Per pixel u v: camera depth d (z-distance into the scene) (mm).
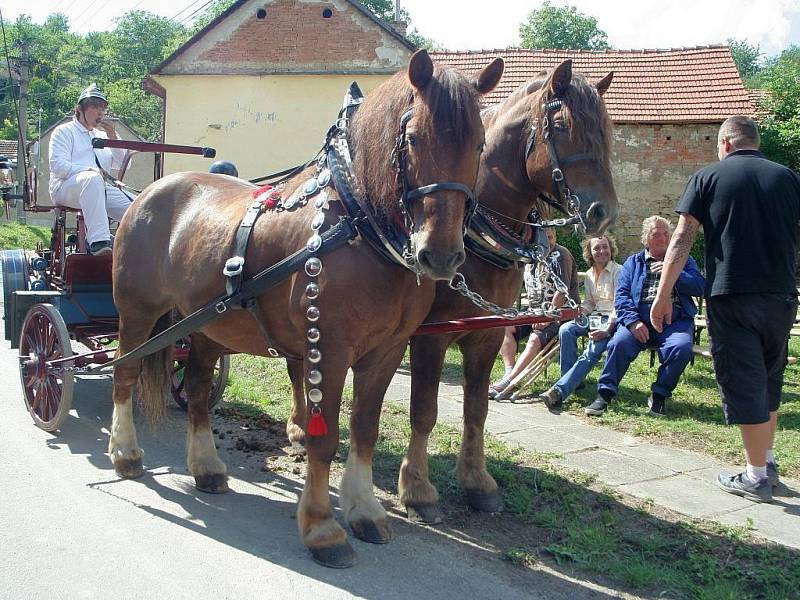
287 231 3209
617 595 3000
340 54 17250
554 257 3932
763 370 3965
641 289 5840
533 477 4254
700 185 4051
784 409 6039
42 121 51188
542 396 6066
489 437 5074
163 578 2975
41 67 51625
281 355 3537
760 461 4035
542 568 3211
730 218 3898
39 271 5672
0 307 10102
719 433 5258
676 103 17469
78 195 5051
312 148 17688
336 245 2965
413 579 3059
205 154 5359
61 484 3953
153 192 4137
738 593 2998
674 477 4367
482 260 3639
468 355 3918
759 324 3906
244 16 17328
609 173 3578
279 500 3936
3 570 2967
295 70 17344
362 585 2986
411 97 2773
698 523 3686
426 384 3719
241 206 3621
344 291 2975
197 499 3885
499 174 3768
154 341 3820
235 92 17609
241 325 3531
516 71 18703
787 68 20578
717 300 3984
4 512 3531
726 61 18266
